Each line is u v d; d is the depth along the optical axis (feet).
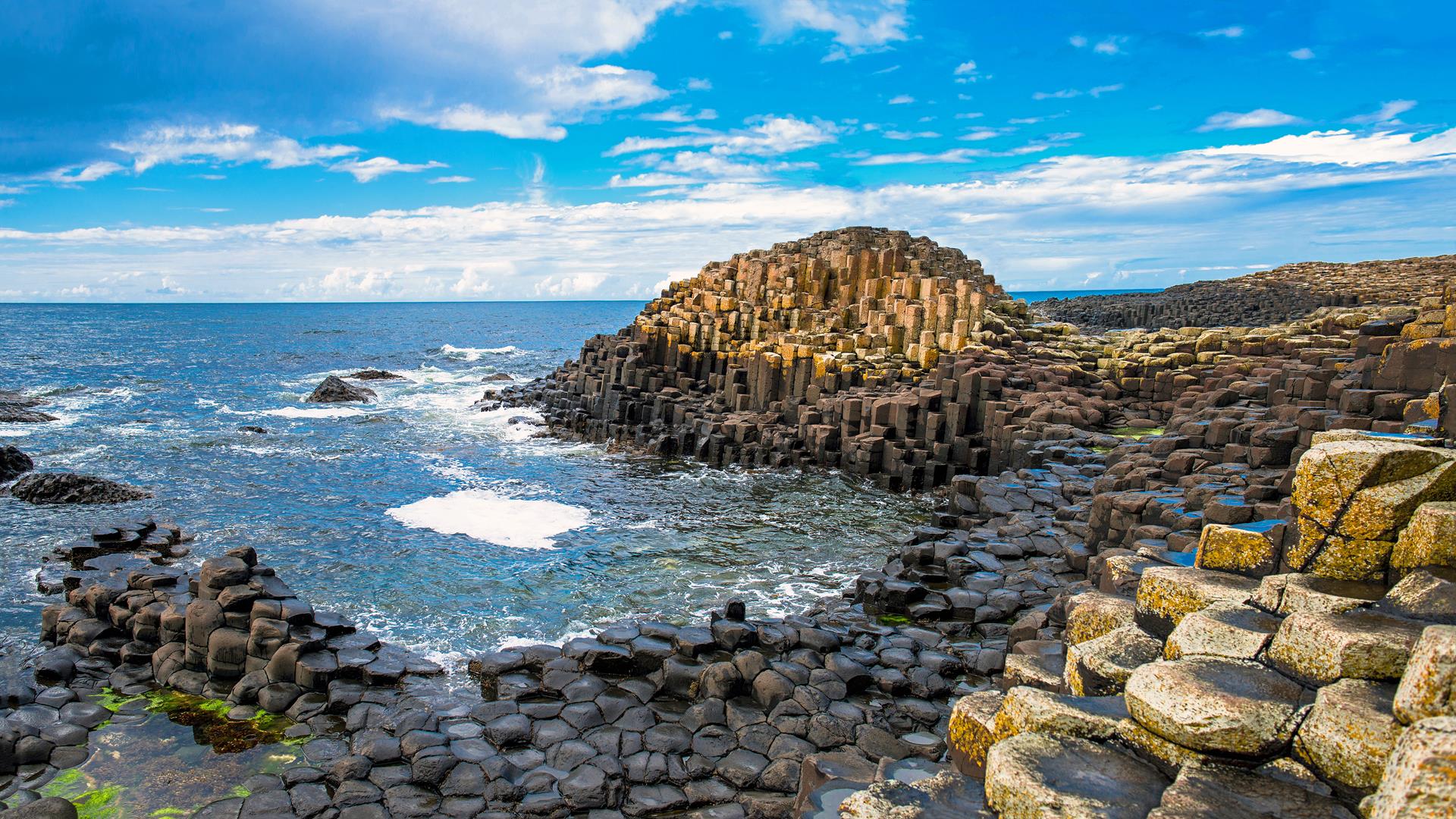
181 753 38.99
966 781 20.59
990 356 124.57
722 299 160.25
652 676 44.50
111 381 204.85
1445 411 35.70
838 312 152.05
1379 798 13.48
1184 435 80.23
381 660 46.57
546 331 506.48
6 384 191.21
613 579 65.62
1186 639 20.89
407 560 69.51
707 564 70.08
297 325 540.52
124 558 60.13
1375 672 17.30
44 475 87.66
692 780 36.17
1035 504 76.64
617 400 138.62
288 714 42.45
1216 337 125.59
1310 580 21.62
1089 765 17.94
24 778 36.81
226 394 183.42
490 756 37.01
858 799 19.88
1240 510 47.91
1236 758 16.92
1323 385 78.54
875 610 57.16
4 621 55.01
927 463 102.63
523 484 102.83
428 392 193.47
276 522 81.10
